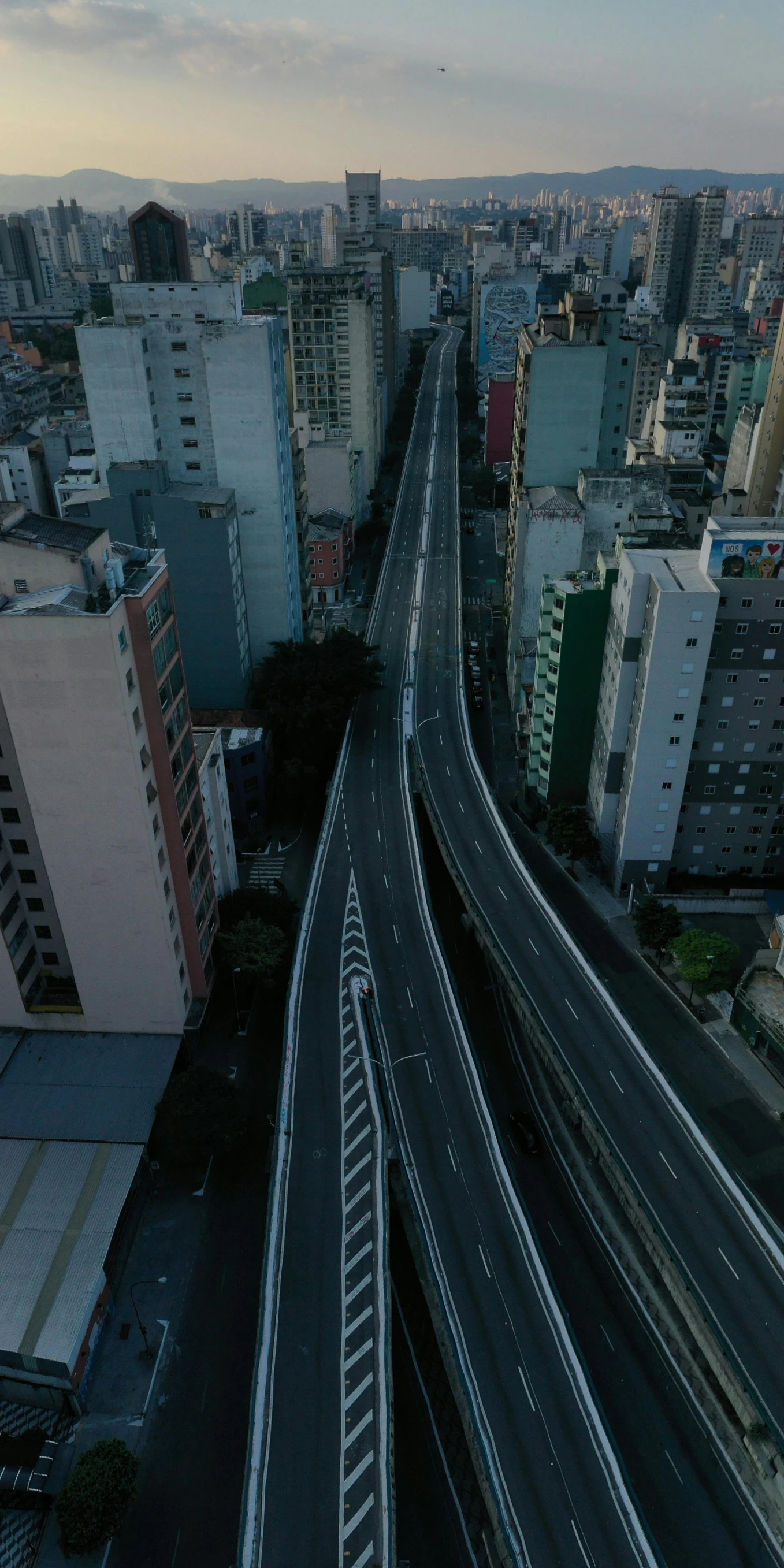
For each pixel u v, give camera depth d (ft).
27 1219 220.02
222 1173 250.16
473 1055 272.31
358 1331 202.80
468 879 341.41
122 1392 204.54
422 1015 286.46
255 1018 298.76
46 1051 264.72
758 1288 209.15
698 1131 243.81
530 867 367.66
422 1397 209.05
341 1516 172.04
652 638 297.94
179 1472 191.01
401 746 436.35
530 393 413.59
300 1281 212.64
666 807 330.13
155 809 240.12
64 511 402.52
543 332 437.99
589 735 371.35
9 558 214.07
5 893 250.78
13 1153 235.20
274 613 427.74
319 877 345.92
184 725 254.06
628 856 340.59
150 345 366.84
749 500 518.78
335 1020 283.18
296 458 447.42
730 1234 220.43
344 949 311.88
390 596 610.65
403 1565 181.78
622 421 451.53
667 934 303.68
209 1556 179.11
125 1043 267.39
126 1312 218.59
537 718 384.27
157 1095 250.78
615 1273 232.32
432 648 538.47
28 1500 186.60
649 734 314.14
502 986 319.27
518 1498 177.06
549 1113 274.16
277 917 312.29
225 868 321.73
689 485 576.61
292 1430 185.16
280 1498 174.81
